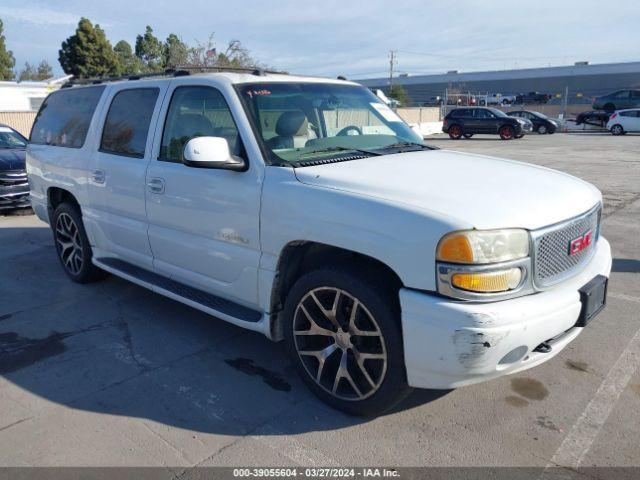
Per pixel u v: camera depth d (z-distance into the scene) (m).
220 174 3.69
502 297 2.75
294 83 4.14
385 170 3.38
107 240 4.93
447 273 2.71
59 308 5.04
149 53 55.94
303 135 3.81
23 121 20.27
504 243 2.74
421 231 2.78
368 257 3.14
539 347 2.95
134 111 4.57
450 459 2.91
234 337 4.40
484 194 3.02
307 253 3.50
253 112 3.69
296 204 3.26
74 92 5.51
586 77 70.31
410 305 2.81
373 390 3.12
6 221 8.87
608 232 7.52
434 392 3.54
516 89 75.12
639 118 29.34
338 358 3.33
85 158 4.99
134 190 4.39
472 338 2.67
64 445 3.06
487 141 26.88
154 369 3.90
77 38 51.12
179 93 4.16
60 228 5.72
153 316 4.83
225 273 3.80
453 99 65.56
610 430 3.13
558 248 2.99
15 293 5.44
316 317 3.34
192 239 3.99
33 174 5.96
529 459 2.90
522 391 3.54
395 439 3.08
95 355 4.12
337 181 3.22
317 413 3.34
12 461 2.93
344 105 4.25
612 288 5.33
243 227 3.58
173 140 4.14
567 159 16.83
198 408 3.41
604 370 3.79
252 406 3.42
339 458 2.93
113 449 3.02
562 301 2.91
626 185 11.41
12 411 3.40
